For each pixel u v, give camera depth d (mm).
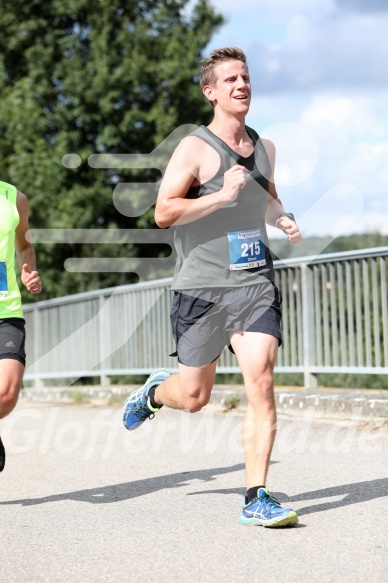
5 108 44375
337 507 10891
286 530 9984
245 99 10258
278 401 19250
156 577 8477
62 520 11164
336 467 13352
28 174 43031
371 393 18406
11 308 11562
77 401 26641
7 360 11375
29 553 9617
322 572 8312
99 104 49938
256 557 8961
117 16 54688
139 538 10023
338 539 9453
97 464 15141
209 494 12250
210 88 10430
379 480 12250
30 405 26812
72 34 55125
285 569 8484
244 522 10281
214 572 8531
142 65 50531
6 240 11555
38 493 12969
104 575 8641
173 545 9625
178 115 51031
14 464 15648
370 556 8734
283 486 12273
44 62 53625
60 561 9234
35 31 55625
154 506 11680
